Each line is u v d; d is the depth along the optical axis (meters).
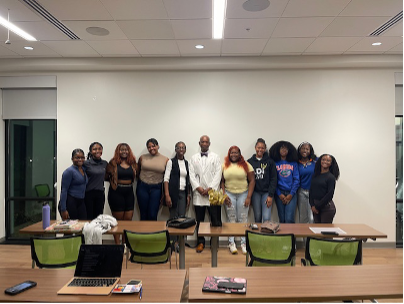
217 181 4.88
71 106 5.34
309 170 4.96
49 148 5.56
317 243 2.63
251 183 4.91
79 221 3.72
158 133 5.32
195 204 4.90
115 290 1.83
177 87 5.32
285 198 4.94
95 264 2.05
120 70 5.33
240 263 4.36
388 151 5.18
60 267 2.75
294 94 5.25
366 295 1.78
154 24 3.76
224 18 3.60
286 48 4.65
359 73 5.20
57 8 3.33
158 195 4.95
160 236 2.98
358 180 5.20
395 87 5.23
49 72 5.36
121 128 5.33
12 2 3.19
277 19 3.63
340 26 3.84
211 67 5.18
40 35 4.13
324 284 1.92
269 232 3.21
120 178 4.79
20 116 5.48
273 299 1.75
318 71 5.23
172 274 2.11
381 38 4.24
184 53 4.88
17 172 5.61
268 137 5.26
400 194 5.36
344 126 5.21
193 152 5.30
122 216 4.79
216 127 5.30
